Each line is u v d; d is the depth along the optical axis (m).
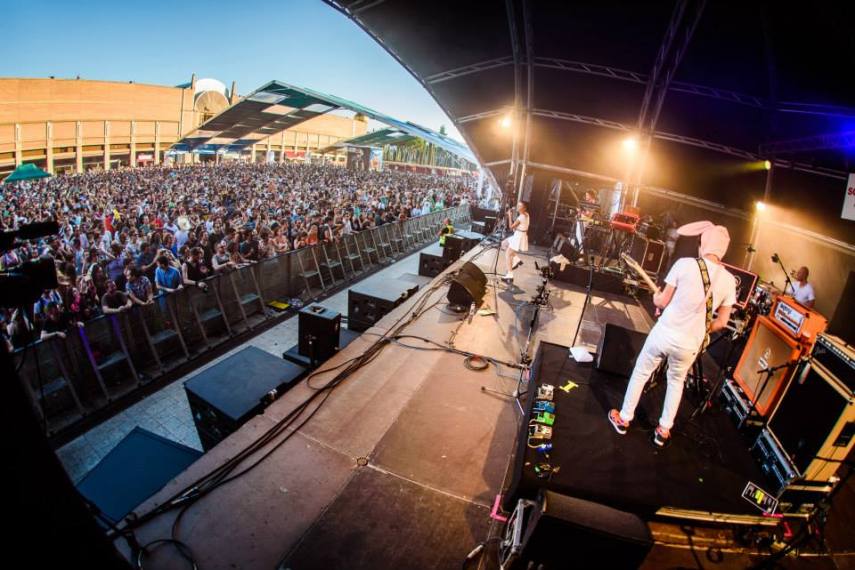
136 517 2.97
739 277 6.89
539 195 14.12
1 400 1.44
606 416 3.95
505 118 12.08
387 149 71.81
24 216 13.12
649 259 9.64
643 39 7.71
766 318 4.44
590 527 2.37
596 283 9.34
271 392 4.54
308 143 71.56
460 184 46.41
